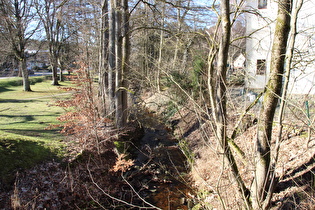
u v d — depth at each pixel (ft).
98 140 29.40
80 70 28.68
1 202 17.52
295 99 13.30
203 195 21.47
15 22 67.46
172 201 22.85
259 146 13.89
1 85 81.82
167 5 35.94
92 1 45.57
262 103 13.83
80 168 24.50
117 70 35.50
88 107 28.96
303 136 22.94
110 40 36.58
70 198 20.54
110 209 21.33
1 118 39.47
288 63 10.30
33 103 55.11
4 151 21.97
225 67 14.32
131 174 27.45
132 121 43.01
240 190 13.83
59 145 27.50
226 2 13.85
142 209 21.71
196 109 13.14
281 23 12.76
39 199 18.93
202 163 27.04
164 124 49.37
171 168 30.09
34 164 22.65
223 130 13.51
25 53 90.02
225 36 13.96
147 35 61.00
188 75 41.52
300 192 16.62
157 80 59.36
